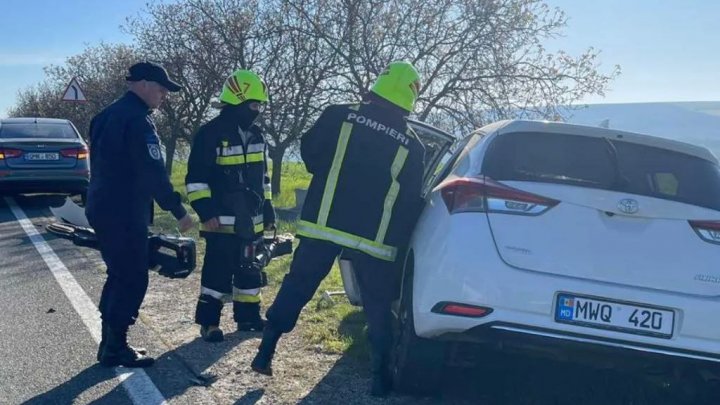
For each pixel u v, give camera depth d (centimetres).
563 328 388
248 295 584
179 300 692
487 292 392
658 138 437
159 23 2022
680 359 390
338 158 453
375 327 460
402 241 460
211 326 559
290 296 459
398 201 455
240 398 450
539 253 395
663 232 400
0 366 498
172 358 521
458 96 1493
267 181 584
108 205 476
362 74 1541
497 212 405
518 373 512
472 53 1463
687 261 396
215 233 553
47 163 1348
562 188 405
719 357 390
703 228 404
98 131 485
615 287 389
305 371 501
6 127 1442
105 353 498
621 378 505
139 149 471
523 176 418
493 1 1434
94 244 557
